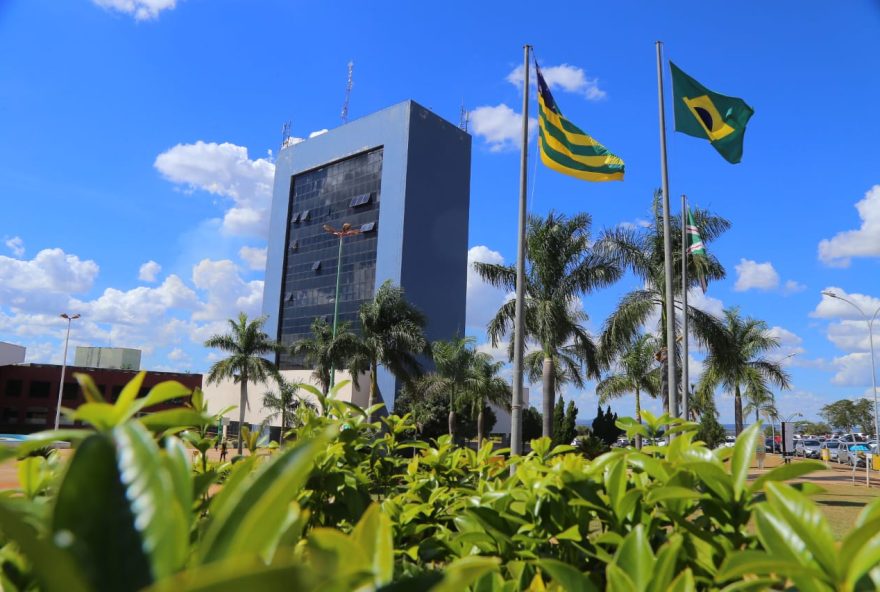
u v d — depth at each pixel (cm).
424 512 350
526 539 255
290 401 4128
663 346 2302
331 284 6981
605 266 2170
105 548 99
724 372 2270
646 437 350
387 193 6675
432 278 6712
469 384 4075
